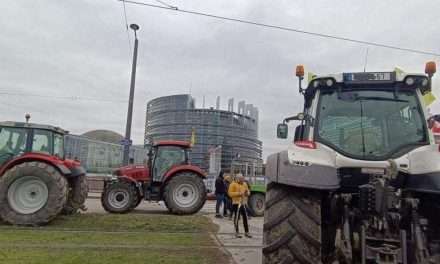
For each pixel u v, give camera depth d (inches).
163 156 505.0
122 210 472.7
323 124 155.2
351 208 136.4
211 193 826.2
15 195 326.6
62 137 405.7
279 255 126.5
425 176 131.6
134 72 666.8
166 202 470.0
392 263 119.0
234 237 307.4
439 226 135.5
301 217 128.8
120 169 503.5
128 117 655.1
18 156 348.2
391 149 146.1
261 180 548.4
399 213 129.0
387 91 156.4
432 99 153.0
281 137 201.0
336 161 143.4
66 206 393.1
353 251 127.0
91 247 234.1
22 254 205.5
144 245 248.1
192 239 281.1
